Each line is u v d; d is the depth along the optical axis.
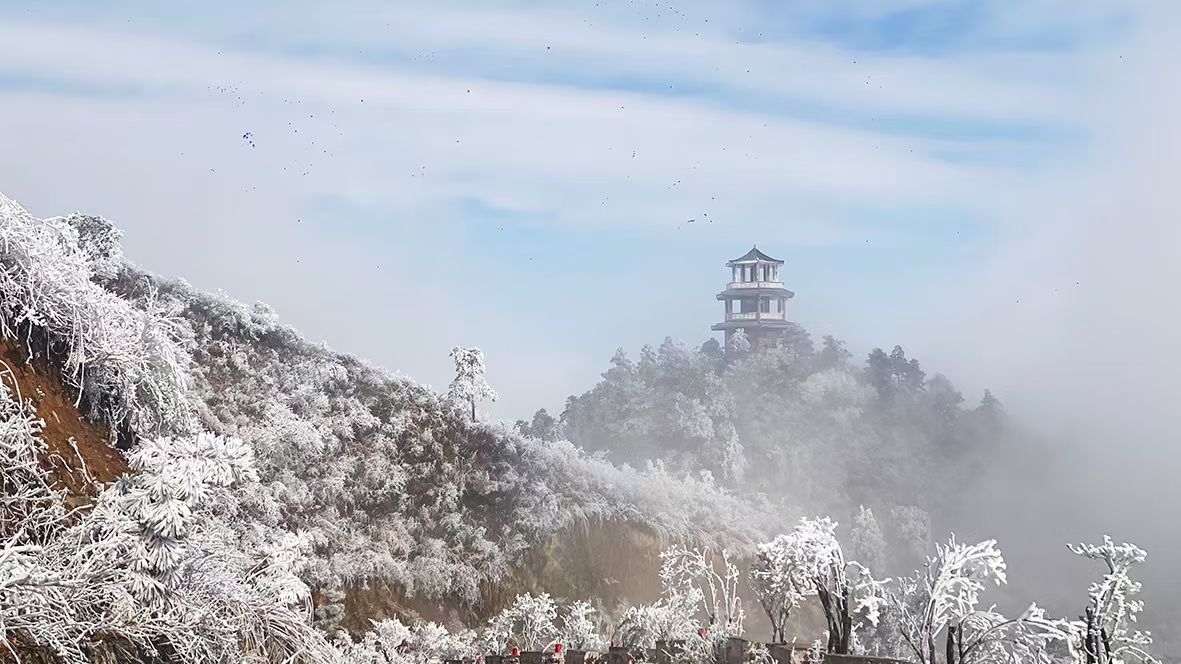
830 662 25.58
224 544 20.88
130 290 56.28
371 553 52.56
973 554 24.91
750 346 186.00
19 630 16.11
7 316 21.36
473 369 66.81
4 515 17.98
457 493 59.59
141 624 17.03
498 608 55.94
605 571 59.78
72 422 22.12
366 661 31.02
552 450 67.00
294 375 60.12
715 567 62.03
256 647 19.77
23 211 22.36
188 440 18.88
